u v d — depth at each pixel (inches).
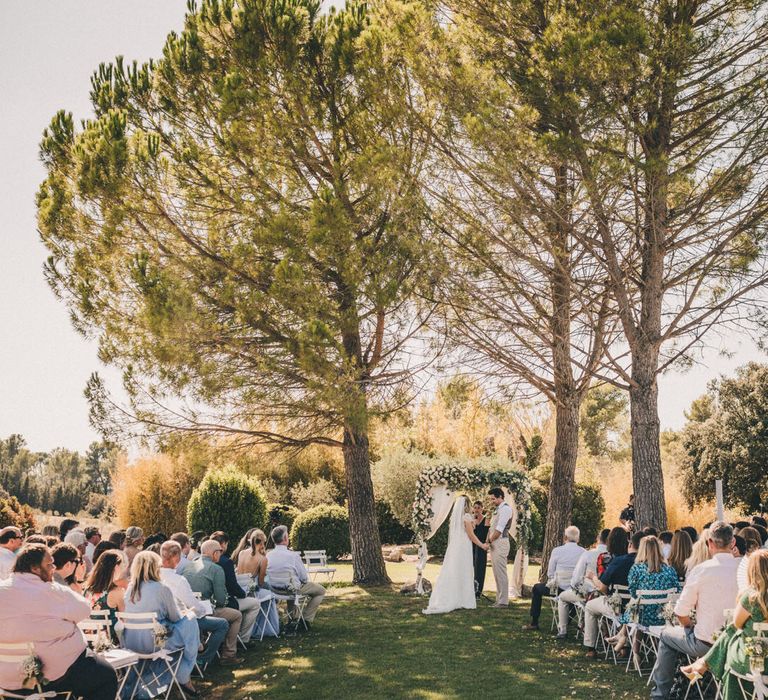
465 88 388.8
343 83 454.3
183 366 440.5
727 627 208.2
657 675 243.3
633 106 374.3
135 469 863.1
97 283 465.4
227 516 693.3
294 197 463.5
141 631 251.4
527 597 482.0
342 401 418.6
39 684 191.3
